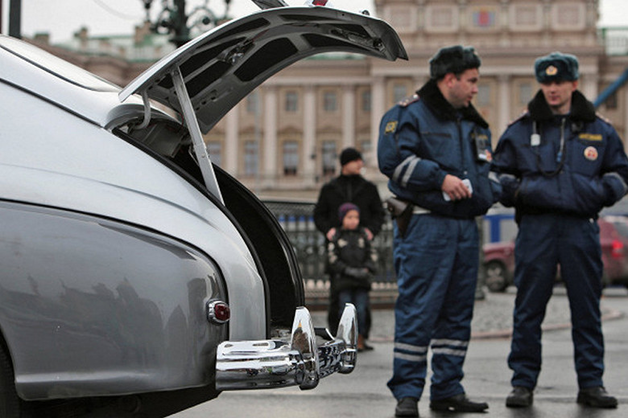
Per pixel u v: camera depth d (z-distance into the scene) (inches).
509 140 309.0
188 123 185.6
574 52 4055.1
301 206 714.8
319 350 187.5
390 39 197.9
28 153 174.4
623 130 4119.1
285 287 209.2
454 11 4217.5
